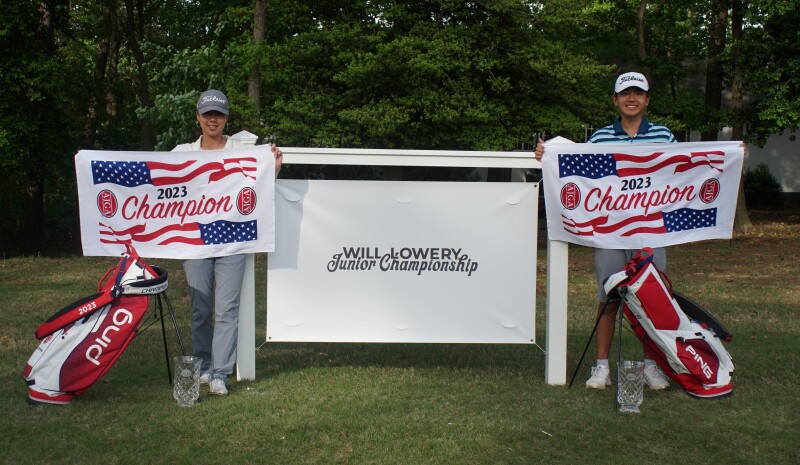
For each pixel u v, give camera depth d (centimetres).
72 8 2289
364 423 448
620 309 488
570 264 1497
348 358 635
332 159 543
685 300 520
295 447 410
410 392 519
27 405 477
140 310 489
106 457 391
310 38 1678
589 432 437
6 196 2275
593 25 1952
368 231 552
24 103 1827
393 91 1667
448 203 553
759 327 777
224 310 520
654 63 2062
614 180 526
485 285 557
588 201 528
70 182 2098
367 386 535
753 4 1733
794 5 1658
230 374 542
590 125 1892
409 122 1653
